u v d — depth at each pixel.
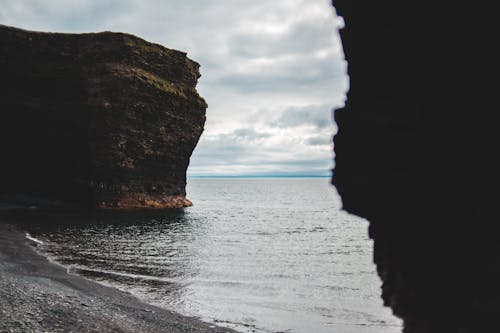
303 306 17.73
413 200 6.83
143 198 60.94
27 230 35.66
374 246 8.39
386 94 7.24
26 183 57.91
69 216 48.16
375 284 22.11
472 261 5.99
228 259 28.30
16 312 12.59
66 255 25.94
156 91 58.72
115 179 57.25
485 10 5.59
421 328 6.85
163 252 29.67
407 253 7.14
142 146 58.84
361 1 7.50
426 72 6.54
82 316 13.26
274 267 26.25
